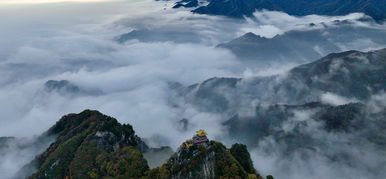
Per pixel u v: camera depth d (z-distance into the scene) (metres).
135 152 173.00
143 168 160.00
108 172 162.62
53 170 178.25
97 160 174.75
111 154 176.50
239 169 144.00
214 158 148.50
